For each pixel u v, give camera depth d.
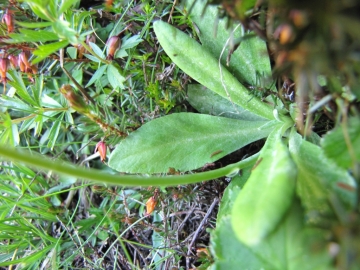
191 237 0.10
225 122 0.09
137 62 0.10
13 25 0.09
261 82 0.08
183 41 0.08
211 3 0.06
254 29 0.06
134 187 0.11
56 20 0.07
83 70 0.11
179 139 0.09
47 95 0.10
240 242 0.06
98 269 0.11
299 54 0.05
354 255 0.05
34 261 0.10
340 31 0.05
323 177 0.06
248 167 0.08
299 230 0.05
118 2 0.09
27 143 0.11
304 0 0.05
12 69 0.10
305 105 0.07
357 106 0.06
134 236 0.11
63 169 0.06
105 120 0.09
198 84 0.09
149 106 0.10
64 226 0.10
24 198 0.11
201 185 0.09
